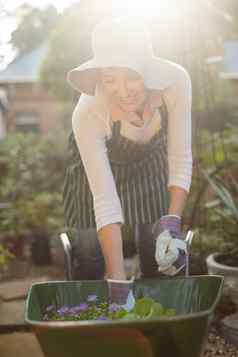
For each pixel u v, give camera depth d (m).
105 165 2.06
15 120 15.61
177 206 2.10
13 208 5.98
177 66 2.12
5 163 7.50
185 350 1.48
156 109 2.14
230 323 2.50
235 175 3.90
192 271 3.13
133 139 2.17
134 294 1.83
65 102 8.23
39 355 2.43
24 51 18.44
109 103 2.06
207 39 3.83
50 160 7.30
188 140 2.15
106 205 2.01
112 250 1.97
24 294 3.43
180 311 1.78
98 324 1.41
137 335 1.43
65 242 2.21
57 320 1.74
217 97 5.16
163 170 2.34
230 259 2.95
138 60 1.91
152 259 2.37
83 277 2.34
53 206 6.12
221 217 3.37
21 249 5.70
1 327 2.74
